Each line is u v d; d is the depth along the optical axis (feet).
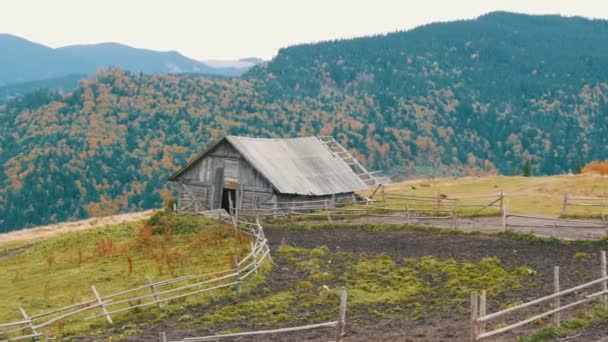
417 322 84.02
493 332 63.26
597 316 75.77
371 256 126.11
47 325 92.53
